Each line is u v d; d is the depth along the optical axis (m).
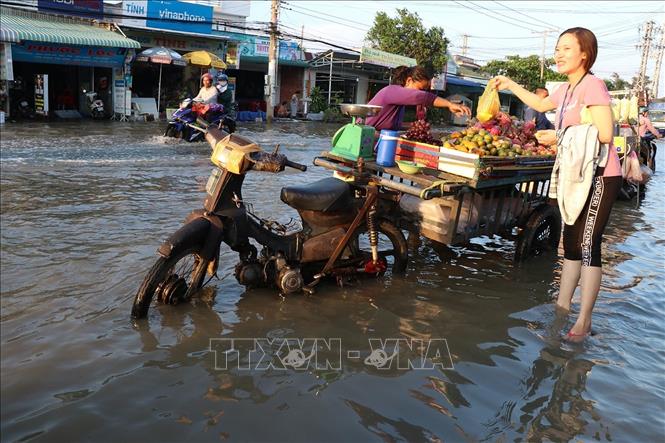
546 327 4.38
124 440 2.69
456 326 4.28
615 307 4.93
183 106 14.33
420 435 2.91
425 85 5.93
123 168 9.66
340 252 4.83
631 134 9.67
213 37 25.11
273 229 4.88
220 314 4.18
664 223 8.67
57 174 8.74
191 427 2.83
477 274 5.55
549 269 5.88
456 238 5.27
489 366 3.71
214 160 4.35
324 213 4.80
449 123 36.75
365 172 5.04
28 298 4.17
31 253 5.06
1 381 3.11
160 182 8.56
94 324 3.85
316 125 25.08
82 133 15.29
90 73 21.91
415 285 5.09
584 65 4.35
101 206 6.85
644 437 3.03
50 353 3.44
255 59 27.91
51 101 21.42
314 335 3.96
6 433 2.68
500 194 5.64
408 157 5.45
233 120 14.77
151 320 3.98
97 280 4.55
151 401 3.02
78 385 3.12
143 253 5.20
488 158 4.96
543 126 8.91
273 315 4.24
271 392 3.20
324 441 2.80
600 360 3.89
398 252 5.24
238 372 3.39
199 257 4.36
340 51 31.31
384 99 5.81
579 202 4.24
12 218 6.12
